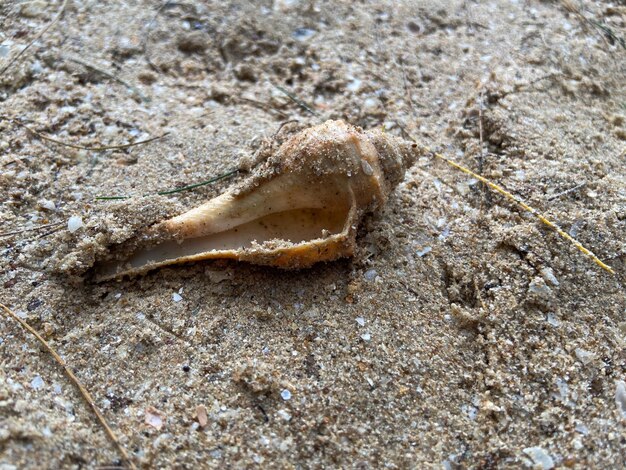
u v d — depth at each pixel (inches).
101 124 4.7
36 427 3.2
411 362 3.7
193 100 5.0
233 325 3.8
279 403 3.5
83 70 5.1
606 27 5.8
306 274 4.0
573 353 3.7
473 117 5.0
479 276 4.0
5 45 5.2
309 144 3.8
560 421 3.5
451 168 4.7
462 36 5.6
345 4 5.7
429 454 3.4
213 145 4.6
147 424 3.4
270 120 4.9
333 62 5.3
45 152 4.5
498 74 5.3
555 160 4.6
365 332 3.8
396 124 5.0
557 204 4.3
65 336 3.7
